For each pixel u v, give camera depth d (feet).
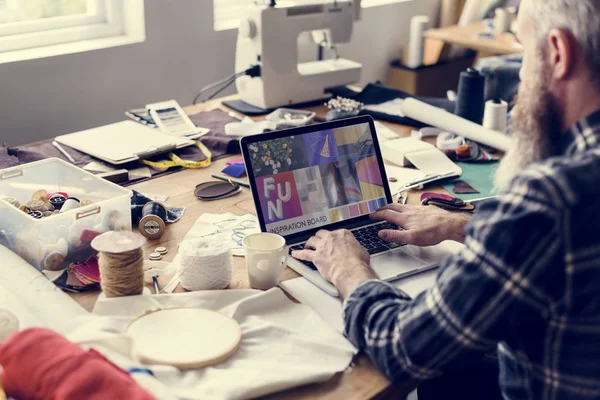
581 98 3.19
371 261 4.73
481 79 7.43
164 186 6.04
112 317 3.89
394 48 14.39
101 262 4.14
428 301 3.33
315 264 4.50
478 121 7.52
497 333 3.16
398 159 6.61
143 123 7.41
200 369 3.58
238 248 4.96
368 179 5.32
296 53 8.13
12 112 8.75
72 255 4.63
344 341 3.87
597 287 2.92
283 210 4.92
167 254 4.85
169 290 4.36
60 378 2.94
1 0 9.14
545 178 2.95
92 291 4.37
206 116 7.87
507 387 3.67
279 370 3.56
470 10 14.48
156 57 9.99
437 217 5.00
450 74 14.62
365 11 13.37
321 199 5.08
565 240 2.91
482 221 3.14
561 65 3.15
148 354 3.60
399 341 3.43
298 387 3.55
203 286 4.33
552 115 3.33
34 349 3.06
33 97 8.87
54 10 9.61
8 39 8.93
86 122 9.52
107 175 6.01
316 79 8.43
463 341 3.20
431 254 4.89
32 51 9.01
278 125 7.39
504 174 3.62
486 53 14.21
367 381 3.61
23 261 4.43
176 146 6.73
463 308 3.14
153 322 3.88
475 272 3.11
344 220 5.16
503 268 3.02
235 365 3.63
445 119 7.28
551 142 3.39
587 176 2.93
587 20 3.02
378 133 7.27
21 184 5.23
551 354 3.12
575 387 3.10
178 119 7.48
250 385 3.40
